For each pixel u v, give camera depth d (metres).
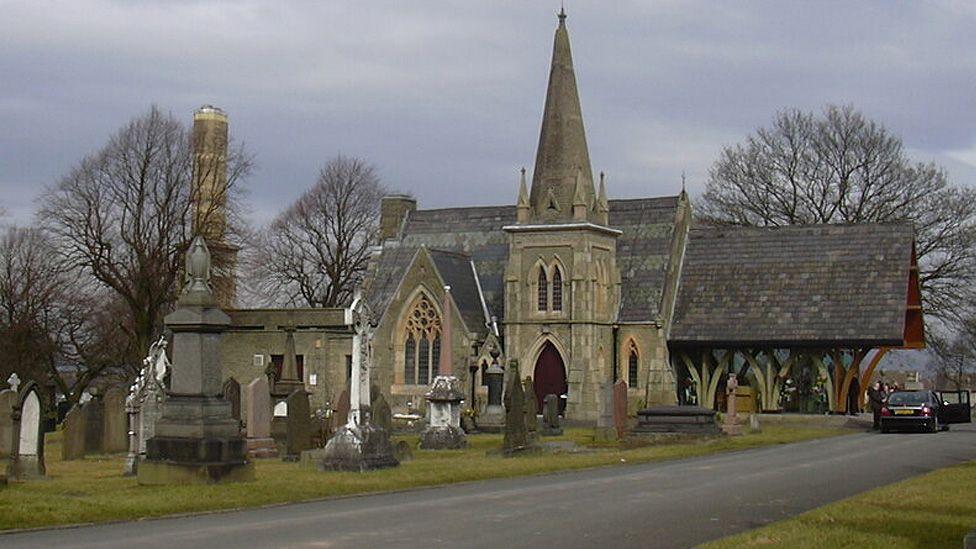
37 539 18.91
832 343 66.62
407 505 23.70
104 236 75.00
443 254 73.94
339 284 101.38
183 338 26.91
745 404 68.94
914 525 19.66
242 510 23.05
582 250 69.19
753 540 18.11
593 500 24.53
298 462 34.28
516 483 28.92
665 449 41.47
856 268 69.38
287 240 102.12
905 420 54.59
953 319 79.56
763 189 86.12
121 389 48.94
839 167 83.56
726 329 69.25
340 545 18.09
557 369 69.88
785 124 85.12
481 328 72.69
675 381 70.56
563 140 71.44
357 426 30.77
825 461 35.75
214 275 78.38
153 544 18.20
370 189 102.81
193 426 26.47
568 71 72.44
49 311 86.19
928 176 81.12
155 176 75.19
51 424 62.62
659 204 74.88
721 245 73.75
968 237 79.06
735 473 31.50
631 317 70.75
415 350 71.94
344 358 72.69
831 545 17.59
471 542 18.45
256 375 74.31
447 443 43.81
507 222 78.75
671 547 18.08
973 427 63.06
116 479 28.47
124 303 88.62
